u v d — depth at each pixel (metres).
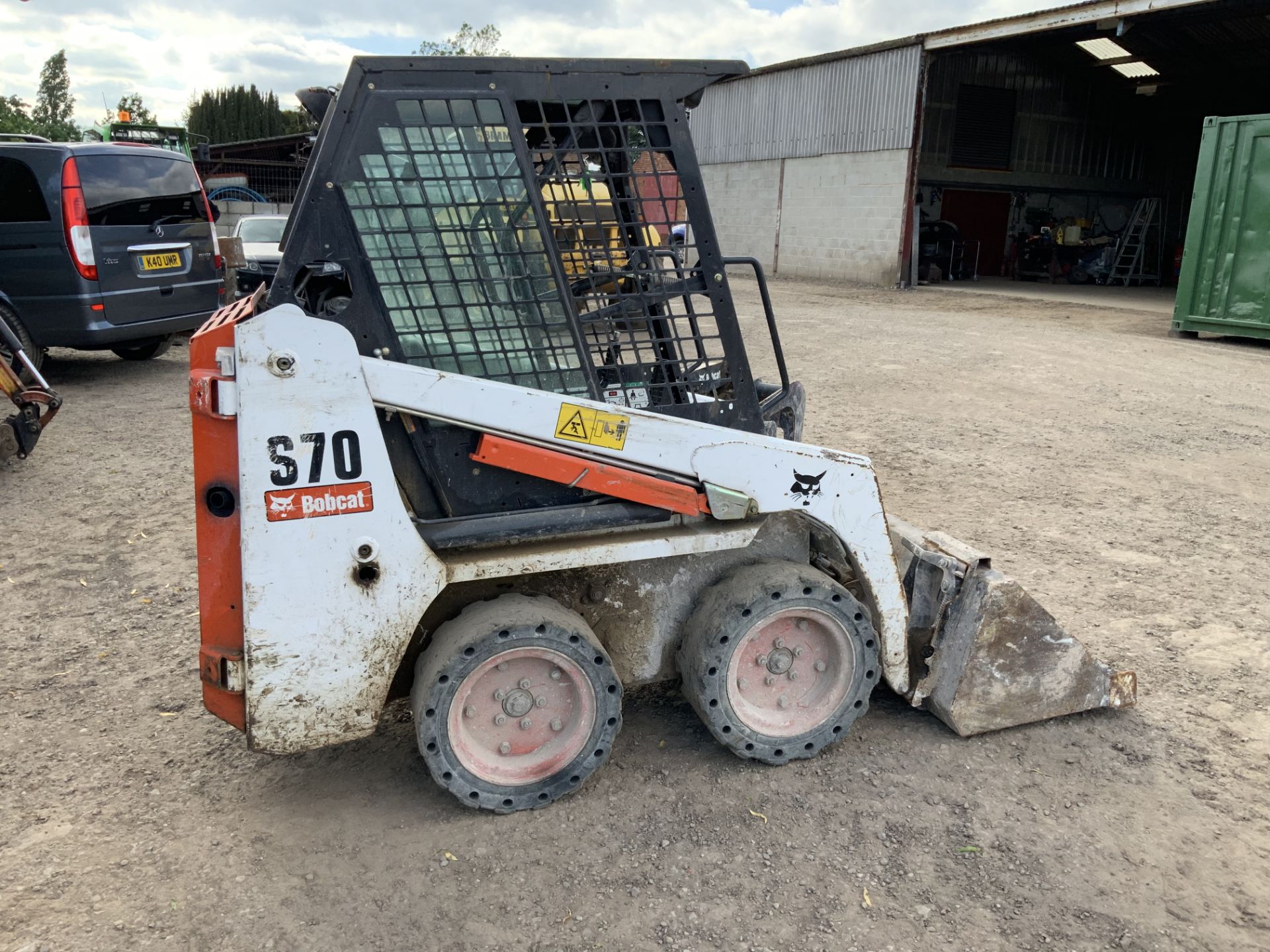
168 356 11.00
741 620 3.09
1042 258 25.52
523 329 2.95
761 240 25.56
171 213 9.38
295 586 2.73
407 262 2.82
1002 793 3.17
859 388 9.65
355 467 2.72
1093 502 6.22
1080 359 11.39
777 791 3.17
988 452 7.38
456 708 2.90
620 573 3.26
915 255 21.48
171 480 6.50
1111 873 2.79
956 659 3.46
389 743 3.49
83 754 3.41
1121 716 3.65
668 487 3.02
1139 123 27.70
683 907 2.65
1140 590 4.82
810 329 13.79
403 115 2.74
